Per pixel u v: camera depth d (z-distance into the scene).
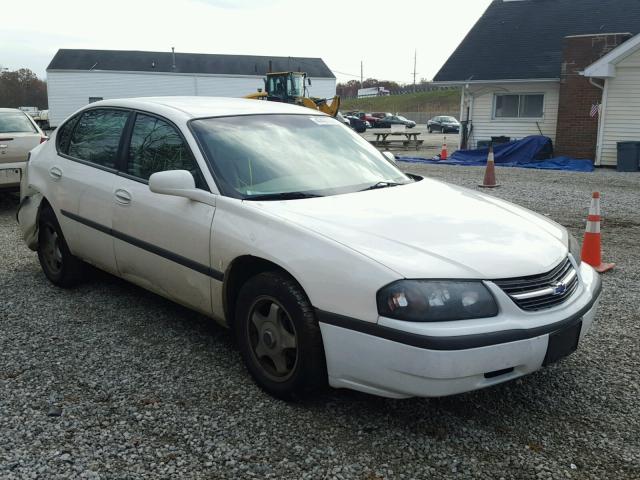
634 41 16.33
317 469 2.77
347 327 2.93
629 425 3.16
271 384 3.37
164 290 4.11
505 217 3.63
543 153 18.12
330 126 4.70
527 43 21.25
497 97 20.86
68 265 5.11
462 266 2.91
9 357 3.91
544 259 3.14
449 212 3.56
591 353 4.04
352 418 3.20
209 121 4.14
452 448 2.95
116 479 2.69
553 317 3.00
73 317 4.61
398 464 2.82
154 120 4.30
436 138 35.62
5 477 2.67
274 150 4.08
